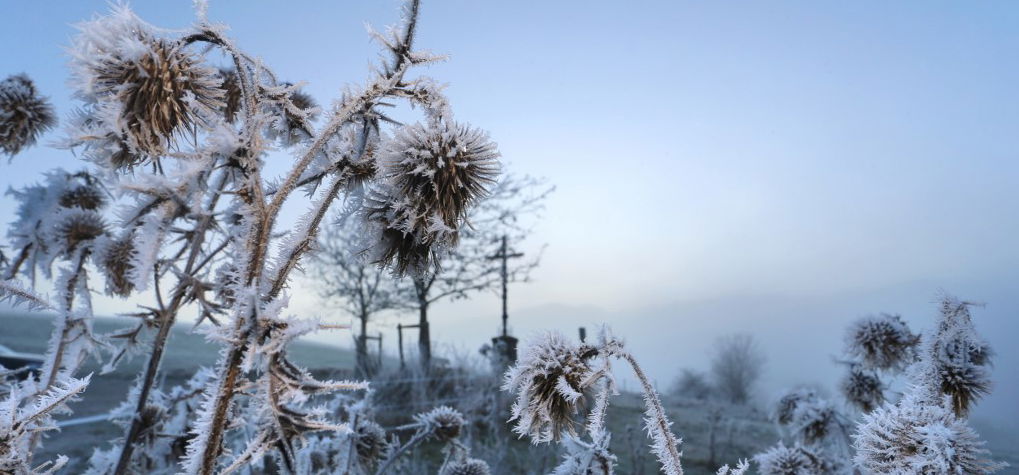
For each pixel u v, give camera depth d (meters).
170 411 0.35
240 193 0.16
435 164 0.19
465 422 0.43
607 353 0.18
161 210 0.16
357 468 0.40
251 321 0.15
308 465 0.35
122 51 0.16
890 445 0.19
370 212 0.20
